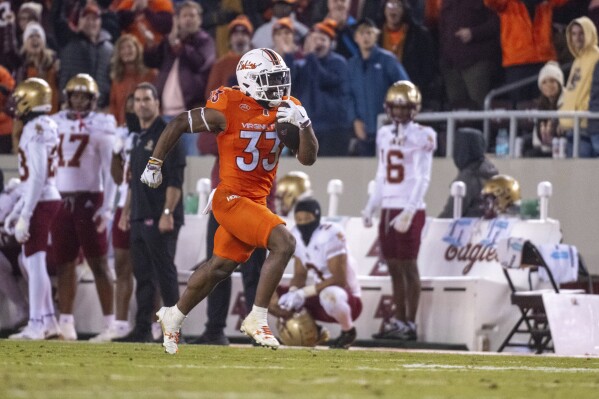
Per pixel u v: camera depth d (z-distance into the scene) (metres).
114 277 40.06
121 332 37.53
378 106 44.59
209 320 35.00
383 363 24.64
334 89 44.41
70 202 37.53
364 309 37.62
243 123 23.47
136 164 35.31
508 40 43.91
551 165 39.97
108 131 37.84
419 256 39.00
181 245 41.00
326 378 19.33
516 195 37.81
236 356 26.22
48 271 39.88
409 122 37.12
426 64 46.03
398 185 36.84
